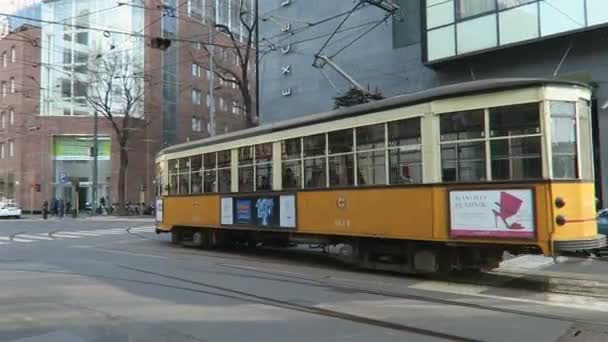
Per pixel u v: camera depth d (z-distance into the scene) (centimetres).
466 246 1010
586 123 961
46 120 4994
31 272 1194
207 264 1320
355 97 1546
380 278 1088
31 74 4991
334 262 1352
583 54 1683
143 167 5094
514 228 929
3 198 5078
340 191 1191
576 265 1245
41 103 4991
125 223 3341
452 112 1005
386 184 1098
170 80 5325
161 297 885
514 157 939
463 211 986
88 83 4700
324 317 741
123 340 630
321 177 1240
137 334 657
